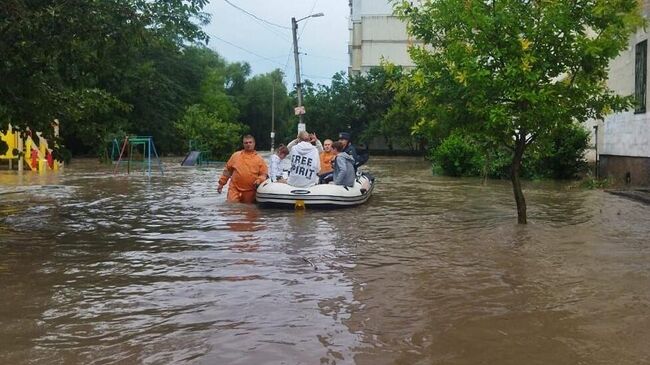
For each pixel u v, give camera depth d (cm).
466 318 468
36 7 875
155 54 4584
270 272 618
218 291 544
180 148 4631
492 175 2045
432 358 388
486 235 841
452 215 1060
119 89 3916
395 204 1241
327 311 486
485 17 870
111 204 1229
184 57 5078
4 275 604
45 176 2097
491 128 916
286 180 1259
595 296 526
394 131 4919
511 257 690
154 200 1304
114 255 703
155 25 1016
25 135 1013
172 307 496
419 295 533
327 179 1302
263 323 456
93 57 994
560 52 893
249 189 1250
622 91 1639
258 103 7925
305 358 388
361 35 6362
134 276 600
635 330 438
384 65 1005
